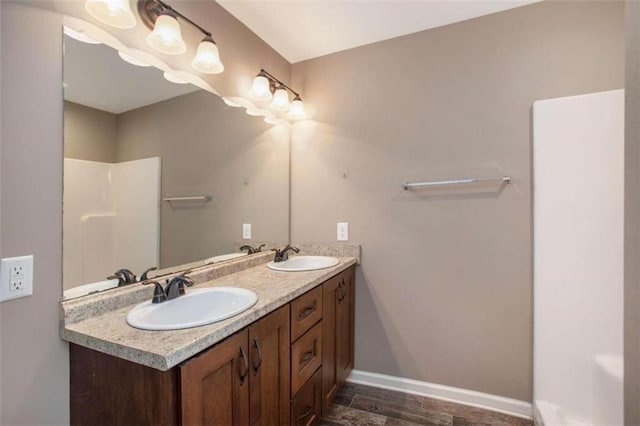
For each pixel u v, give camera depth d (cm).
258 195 212
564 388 164
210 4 174
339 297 196
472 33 195
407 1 178
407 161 211
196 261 166
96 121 119
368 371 221
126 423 94
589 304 160
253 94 200
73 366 105
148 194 139
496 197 189
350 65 227
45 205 103
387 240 216
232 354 106
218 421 100
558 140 168
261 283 155
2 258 93
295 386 145
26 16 98
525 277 183
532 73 182
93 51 118
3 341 93
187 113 159
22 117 97
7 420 94
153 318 116
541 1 180
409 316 211
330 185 232
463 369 198
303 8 184
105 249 122
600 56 170
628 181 74
